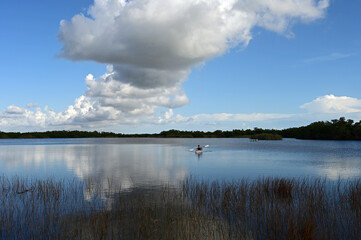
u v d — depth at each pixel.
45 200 18.02
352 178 27.23
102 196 19.11
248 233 12.23
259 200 16.88
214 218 14.13
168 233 12.10
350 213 14.75
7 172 32.75
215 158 49.16
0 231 12.62
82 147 94.00
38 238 11.88
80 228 12.84
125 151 70.50
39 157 52.62
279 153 60.09
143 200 17.86
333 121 158.25
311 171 32.34
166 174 30.03
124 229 12.68
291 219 11.98
